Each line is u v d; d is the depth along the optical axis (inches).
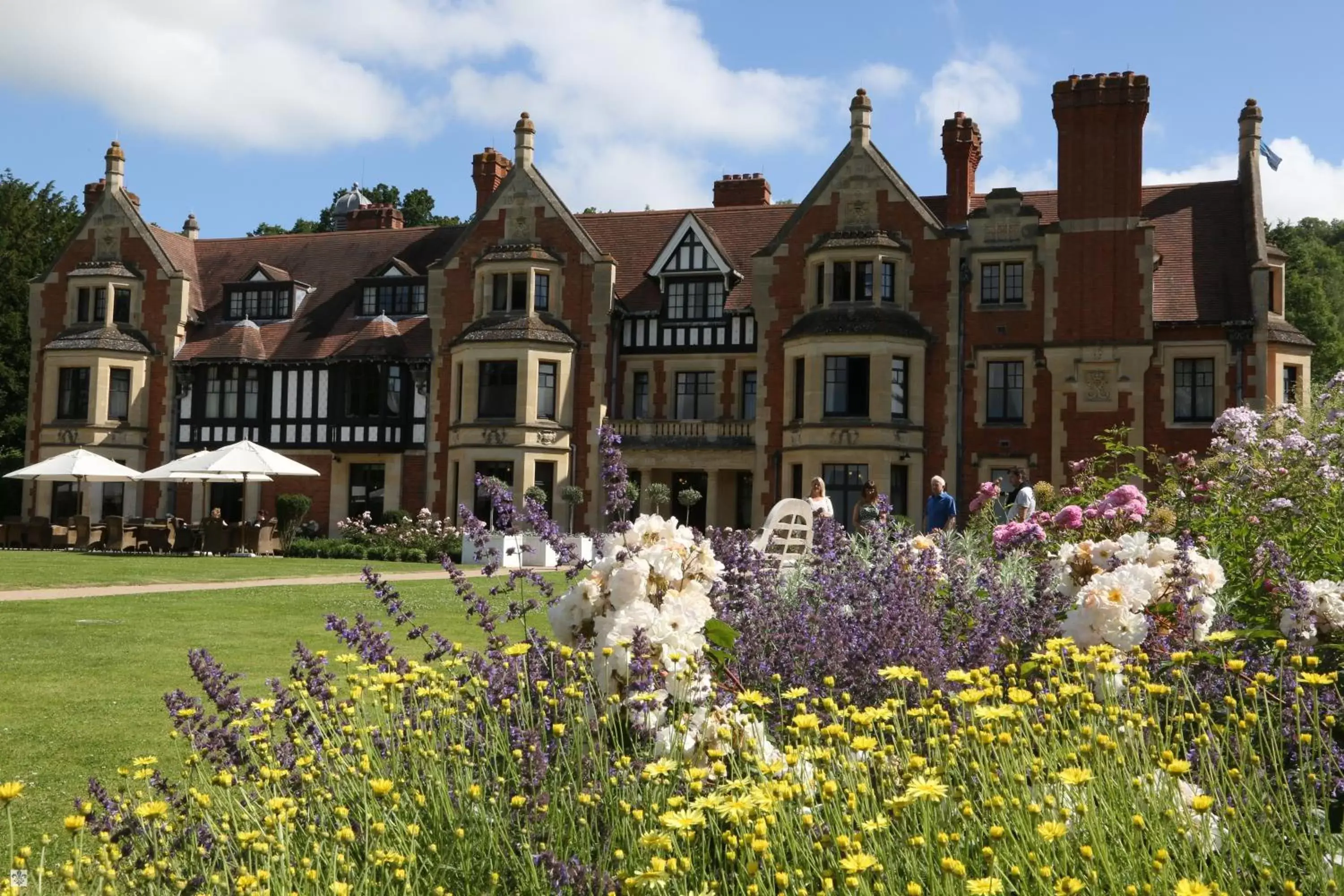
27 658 405.4
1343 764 137.4
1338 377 406.0
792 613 216.5
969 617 232.1
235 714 161.3
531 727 156.7
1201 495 343.0
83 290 1400.1
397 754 146.0
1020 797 120.4
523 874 122.0
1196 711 154.9
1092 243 1080.8
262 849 121.6
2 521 1477.6
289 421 1350.9
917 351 1121.4
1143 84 1075.9
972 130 1199.6
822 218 1171.3
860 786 123.0
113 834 134.3
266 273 1412.4
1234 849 110.0
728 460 1194.0
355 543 1170.0
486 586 684.1
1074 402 1069.1
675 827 105.0
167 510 1366.9
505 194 1286.9
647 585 174.9
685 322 1261.1
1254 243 1087.6
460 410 1262.3
